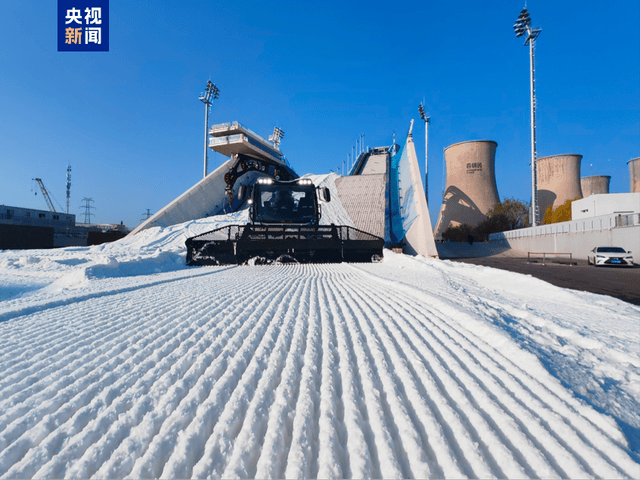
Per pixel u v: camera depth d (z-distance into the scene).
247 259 11.68
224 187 37.56
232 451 1.52
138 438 1.62
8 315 3.76
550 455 1.50
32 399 1.97
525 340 3.05
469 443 1.54
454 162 79.06
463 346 2.82
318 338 3.06
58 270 9.46
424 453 1.48
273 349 2.77
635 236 23.41
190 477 1.36
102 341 2.98
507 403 1.91
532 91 39.72
